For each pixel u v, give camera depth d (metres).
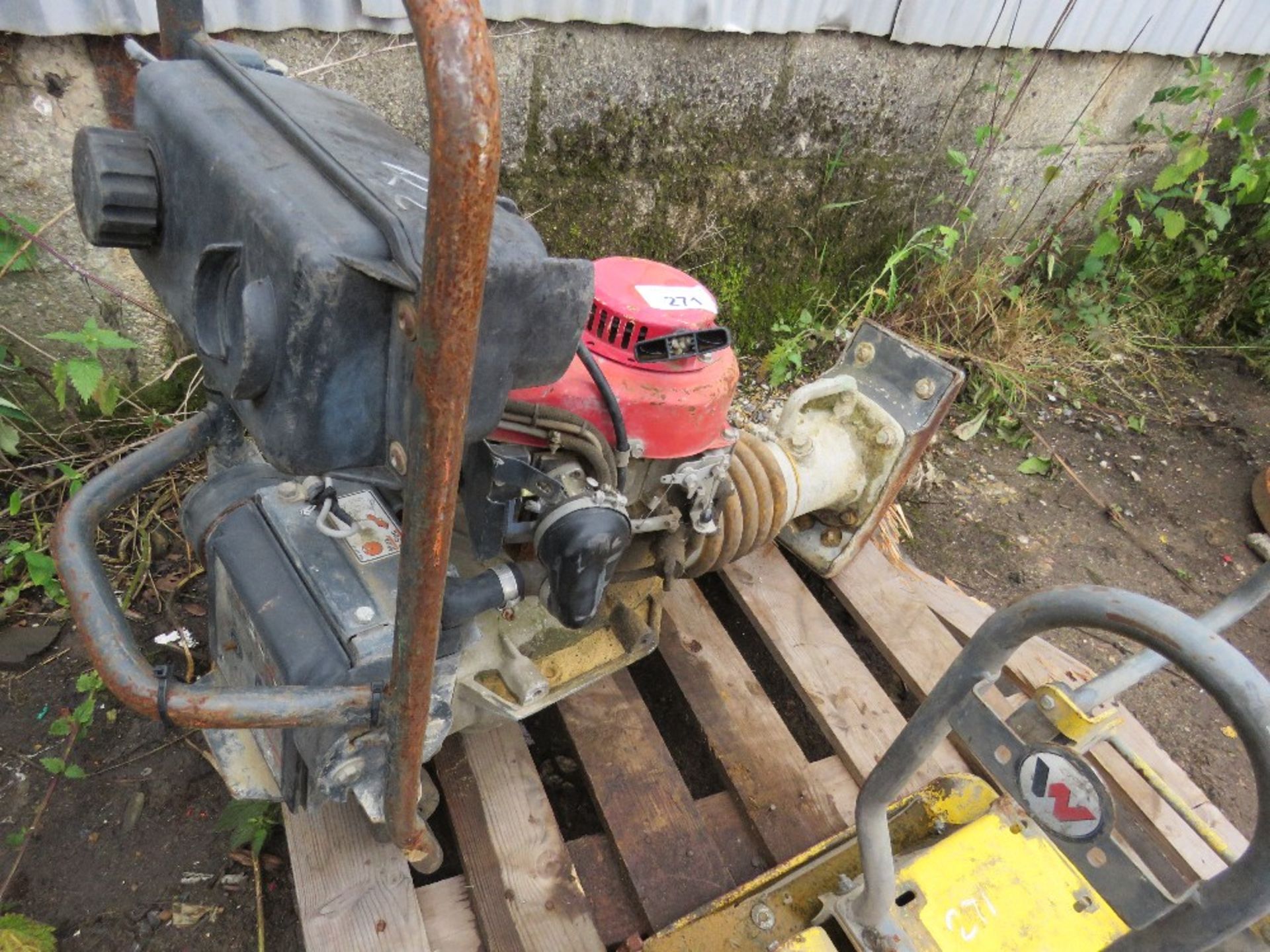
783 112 2.23
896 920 1.03
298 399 0.60
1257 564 2.31
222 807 1.30
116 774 1.32
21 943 1.09
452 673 0.93
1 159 1.46
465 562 1.14
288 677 0.80
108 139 0.74
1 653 1.43
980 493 2.37
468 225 0.46
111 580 1.58
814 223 2.48
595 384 1.05
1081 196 2.83
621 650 1.29
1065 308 3.06
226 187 0.65
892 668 1.79
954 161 2.36
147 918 1.17
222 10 1.50
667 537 1.24
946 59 2.38
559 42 1.86
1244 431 2.80
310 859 1.11
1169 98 2.72
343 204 0.61
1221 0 2.74
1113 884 0.76
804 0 2.04
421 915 1.10
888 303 2.54
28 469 1.69
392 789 0.86
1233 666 0.62
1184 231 3.37
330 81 1.68
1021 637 0.76
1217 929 0.69
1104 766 1.44
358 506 0.96
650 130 2.09
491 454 0.82
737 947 1.06
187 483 1.73
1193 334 3.27
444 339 0.50
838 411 1.58
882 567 1.75
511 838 1.18
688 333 1.05
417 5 0.42
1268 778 0.61
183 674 1.45
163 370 1.78
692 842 1.24
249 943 1.17
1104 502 2.43
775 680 1.73
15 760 1.32
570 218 2.12
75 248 1.58
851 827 1.22
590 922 1.12
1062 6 2.43
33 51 1.39
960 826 1.19
